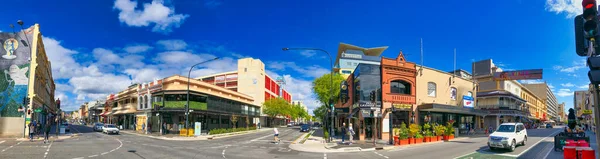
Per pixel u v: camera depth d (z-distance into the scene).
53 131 45.91
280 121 116.81
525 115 66.69
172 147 22.25
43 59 45.97
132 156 16.52
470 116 40.69
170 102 44.09
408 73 32.19
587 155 12.56
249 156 17.73
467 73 65.31
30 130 27.95
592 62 6.22
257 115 78.56
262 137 36.88
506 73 56.00
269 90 105.12
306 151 20.86
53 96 81.25
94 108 113.44
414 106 31.94
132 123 59.38
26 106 32.09
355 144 24.94
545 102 108.25
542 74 53.75
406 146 23.30
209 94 49.41
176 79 44.34
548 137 33.47
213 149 21.28
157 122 47.91
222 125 57.00
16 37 34.22
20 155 16.41
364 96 30.28
